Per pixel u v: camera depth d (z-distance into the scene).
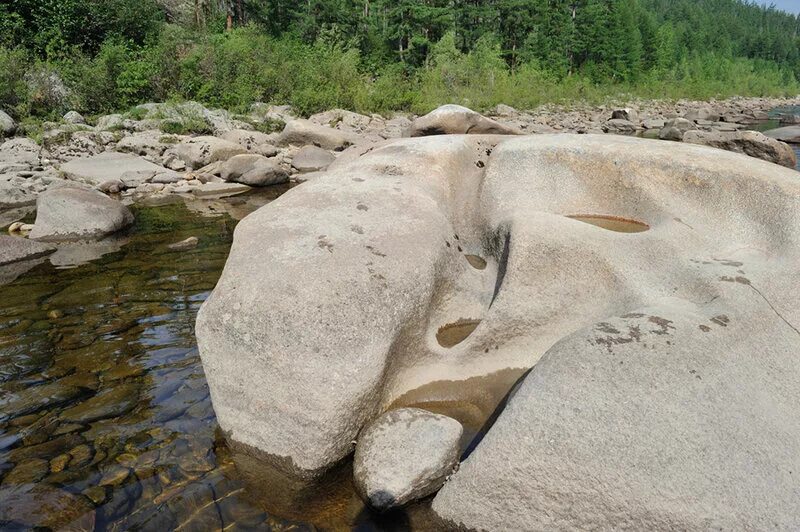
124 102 21.25
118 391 4.95
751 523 3.02
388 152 6.65
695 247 4.86
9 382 5.11
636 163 5.68
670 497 3.10
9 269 8.11
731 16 124.62
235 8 42.38
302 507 3.70
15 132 17.17
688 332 3.89
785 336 4.01
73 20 23.97
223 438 4.32
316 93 25.05
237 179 14.14
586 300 4.74
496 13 50.16
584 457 3.26
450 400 4.49
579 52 57.81
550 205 5.74
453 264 5.20
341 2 43.84
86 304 6.82
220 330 4.34
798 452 3.33
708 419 3.39
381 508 3.59
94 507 3.67
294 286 4.33
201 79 23.23
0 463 4.05
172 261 8.41
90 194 10.37
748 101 62.44
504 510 3.33
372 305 4.32
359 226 5.00
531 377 3.75
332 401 3.96
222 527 3.54
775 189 5.03
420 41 42.56
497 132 10.59
